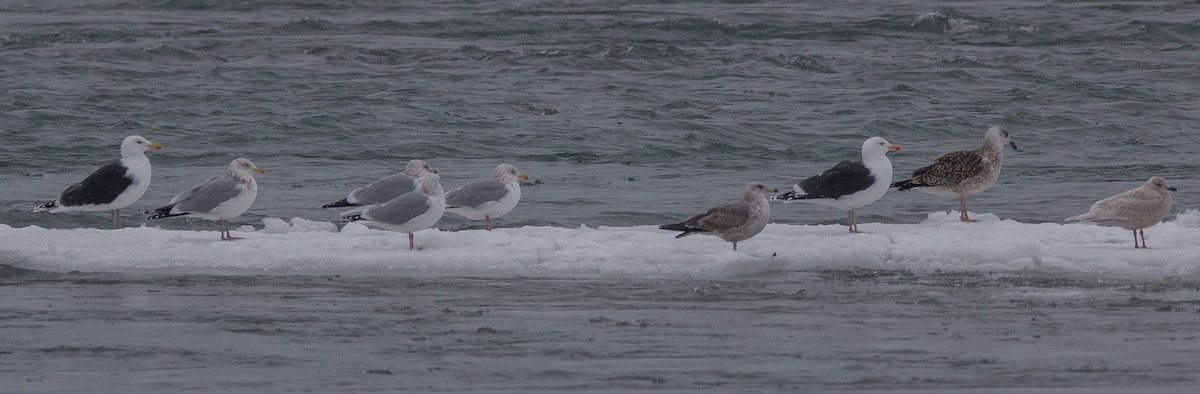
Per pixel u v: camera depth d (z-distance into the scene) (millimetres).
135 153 19656
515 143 33719
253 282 15625
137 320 13438
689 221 16594
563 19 63031
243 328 13008
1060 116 37438
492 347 12078
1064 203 24891
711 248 16859
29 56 51188
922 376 10883
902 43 55625
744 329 12781
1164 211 16594
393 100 40719
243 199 18094
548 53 51656
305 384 10812
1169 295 14266
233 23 65062
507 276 15922
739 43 55938
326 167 30375
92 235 18500
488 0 74312
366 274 16172
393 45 55750
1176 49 52812
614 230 18766
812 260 16469
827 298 14344
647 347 12039
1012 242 17094
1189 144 33562
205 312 13812
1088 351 11695
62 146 32906
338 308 13984
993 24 57906
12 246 17484
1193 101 40875
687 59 50844
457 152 32688
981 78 45531
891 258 16703
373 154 32344
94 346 12258
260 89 43500
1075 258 16141
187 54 53281
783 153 32562
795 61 49531
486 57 51594
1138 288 14719
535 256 16391
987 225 19172
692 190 26969
